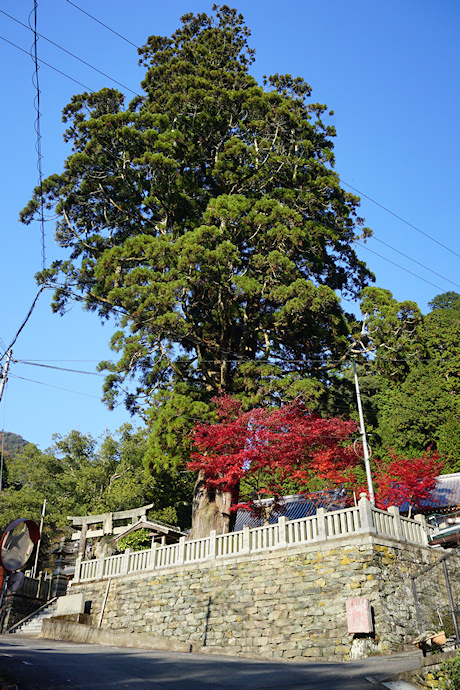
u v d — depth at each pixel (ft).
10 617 83.15
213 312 93.25
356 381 84.38
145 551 72.59
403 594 52.70
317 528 56.65
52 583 93.50
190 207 99.50
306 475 79.20
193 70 103.14
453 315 165.27
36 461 142.00
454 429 127.34
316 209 96.48
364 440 76.69
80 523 94.68
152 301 77.97
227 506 81.05
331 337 91.81
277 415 76.48
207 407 80.07
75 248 102.78
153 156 89.45
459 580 61.00
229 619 58.70
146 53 116.06
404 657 42.73
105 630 64.18
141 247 87.20
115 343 84.02
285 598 55.52
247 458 73.97
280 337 97.96
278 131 99.86
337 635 50.47
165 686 33.65
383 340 86.48
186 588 64.75
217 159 98.58
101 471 131.85
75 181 97.09
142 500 127.13
